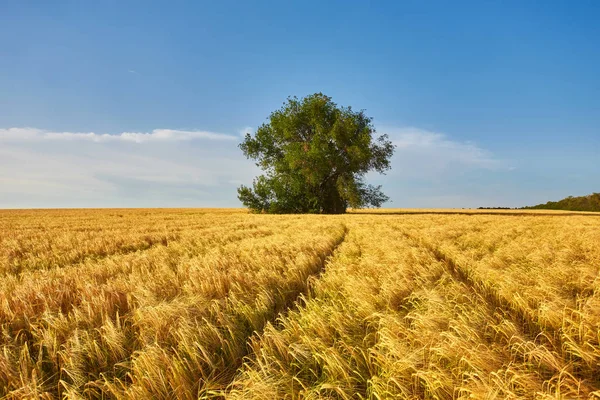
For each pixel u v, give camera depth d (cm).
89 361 420
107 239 1498
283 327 512
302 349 403
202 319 491
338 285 676
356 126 4431
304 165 4262
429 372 321
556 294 554
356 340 433
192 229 2052
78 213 4750
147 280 699
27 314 526
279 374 367
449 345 366
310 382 368
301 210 4822
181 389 350
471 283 735
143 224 2494
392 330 431
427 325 436
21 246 1403
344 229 1902
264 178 4866
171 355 399
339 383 344
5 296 588
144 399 332
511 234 1532
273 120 4662
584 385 312
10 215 4119
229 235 1594
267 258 885
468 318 462
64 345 423
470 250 1051
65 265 1016
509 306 562
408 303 586
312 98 4544
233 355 420
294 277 733
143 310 505
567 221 2444
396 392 328
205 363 401
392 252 952
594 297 522
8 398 352
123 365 389
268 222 2502
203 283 646
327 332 448
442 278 692
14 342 448
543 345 369
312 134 4631
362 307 522
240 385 353
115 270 841
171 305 523
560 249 1023
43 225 2470
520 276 688
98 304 537
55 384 387
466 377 335
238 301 569
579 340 400
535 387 308
